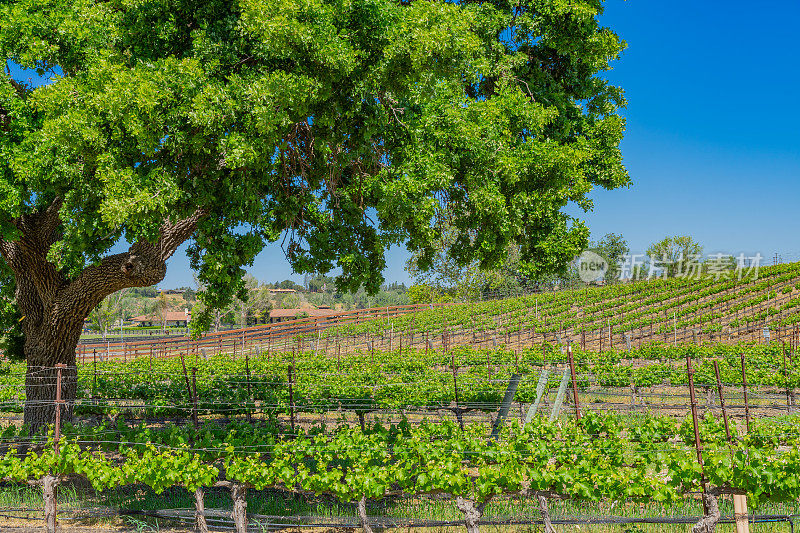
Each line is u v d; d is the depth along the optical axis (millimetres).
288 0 7383
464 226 11000
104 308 75312
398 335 44562
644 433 10250
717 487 7344
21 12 9109
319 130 9445
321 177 11391
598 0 13172
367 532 7746
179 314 98312
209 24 8625
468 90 13672
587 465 7453
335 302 149125
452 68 8719
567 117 13875
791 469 7023
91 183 8594
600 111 14445
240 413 16047
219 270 10109
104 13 9508
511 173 10336
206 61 8320
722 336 34469
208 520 8438
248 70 8203
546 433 9461
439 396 15750
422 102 10023
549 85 13719
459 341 41688
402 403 15117
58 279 12156
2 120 9945
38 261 11805
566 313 47906
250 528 8172
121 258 11602
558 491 7410
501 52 12781
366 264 12016
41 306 12461
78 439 9742
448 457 7875
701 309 40375
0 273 14578
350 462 8492
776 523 8008
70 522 8641
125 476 8219
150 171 7984
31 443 10312
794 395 16984
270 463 8297
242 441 9047
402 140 9875
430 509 8750
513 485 7441
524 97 12016
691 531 7652
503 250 11336
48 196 11883
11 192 8883
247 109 7691
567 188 12555
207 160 8602
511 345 38688
